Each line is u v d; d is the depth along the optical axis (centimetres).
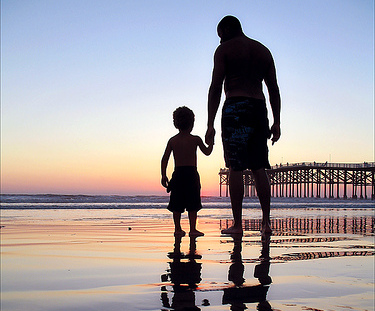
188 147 370
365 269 153
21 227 414
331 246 238
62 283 125
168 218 661
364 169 5916
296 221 567
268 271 147
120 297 106
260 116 338
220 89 341
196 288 118
